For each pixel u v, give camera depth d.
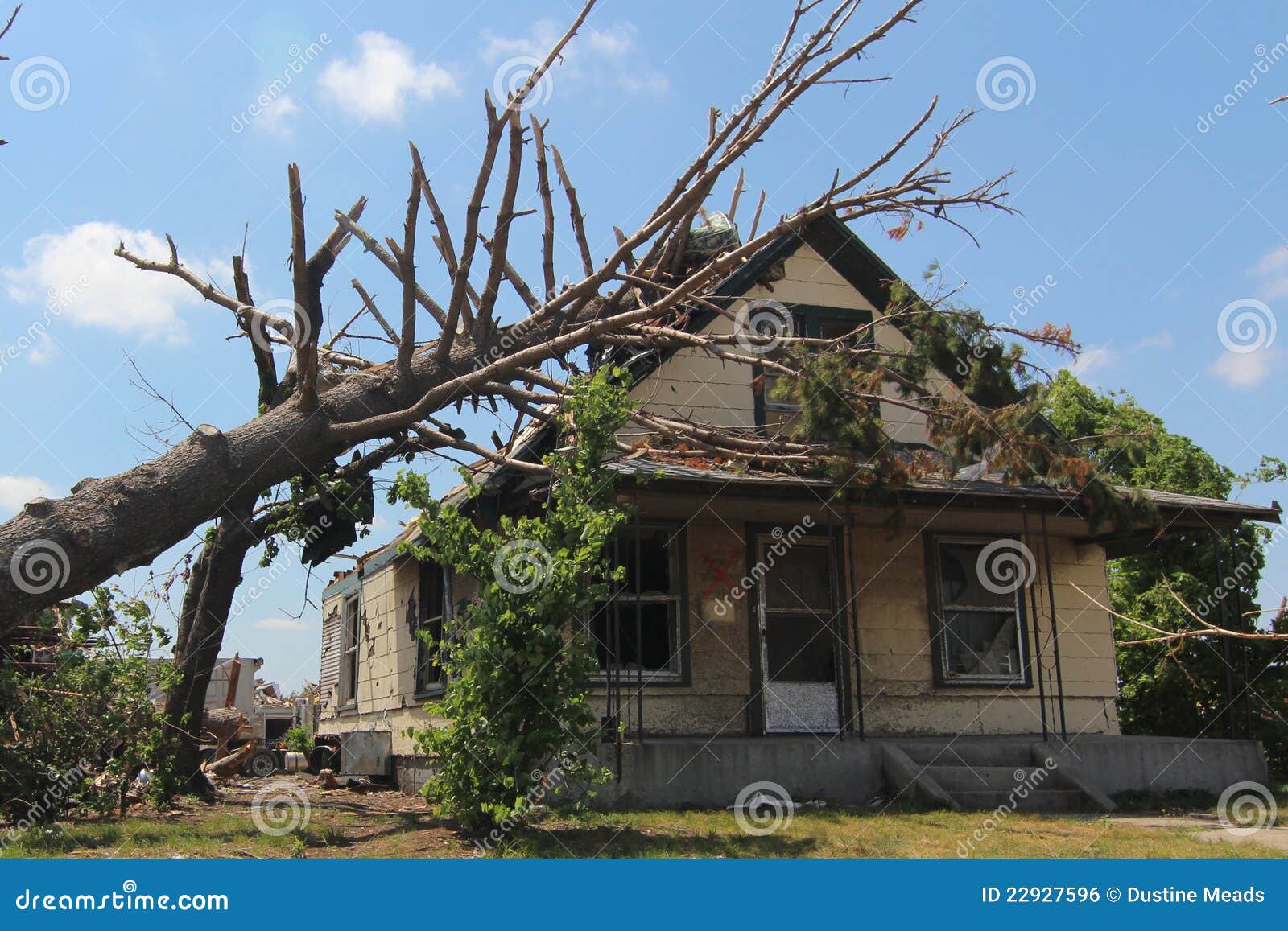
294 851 7.84
